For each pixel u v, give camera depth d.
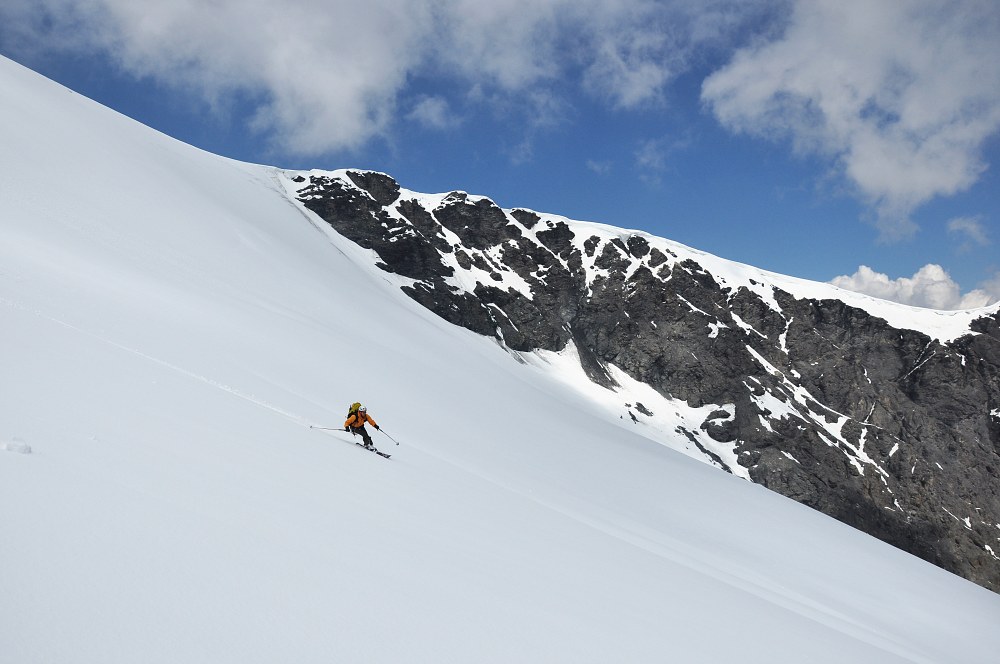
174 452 7.36
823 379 109.44
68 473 5.39
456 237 112.38
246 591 4.58
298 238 74.62
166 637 3.66
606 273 115.94
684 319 110.88
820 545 41.22
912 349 114.19
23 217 28.00
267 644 4.02
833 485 92.38
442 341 64.31
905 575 42.12
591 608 7.83
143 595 3.99
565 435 43.31
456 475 16.12
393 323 58.00
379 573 6.00
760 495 54.41
